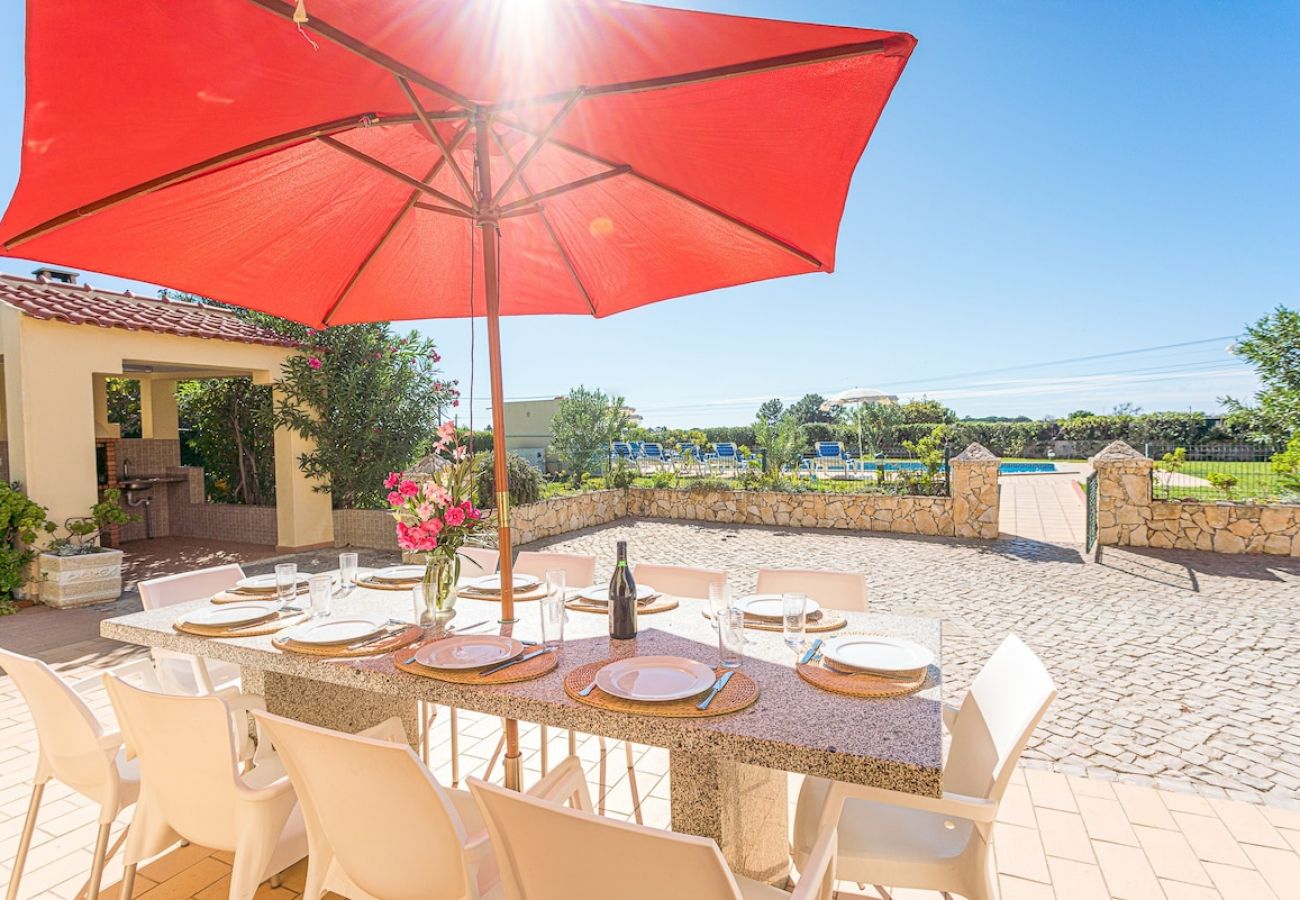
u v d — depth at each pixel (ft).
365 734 6.82
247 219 8.13
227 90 5.49
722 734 5.14
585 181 7.34
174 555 31.17
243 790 5.87
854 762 4.71
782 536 34.24
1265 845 8.48
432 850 5.01
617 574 7.72
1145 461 28.76
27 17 4.36
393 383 33.60
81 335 23.85
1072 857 8.28
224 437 38.37
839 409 70.79
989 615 19.29
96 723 6.89
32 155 5.52
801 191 7.27
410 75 5.57
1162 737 11.54
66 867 8.40
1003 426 76.48
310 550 31.94
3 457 28.86
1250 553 27.27
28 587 22.40
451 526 8.25
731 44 5.11
